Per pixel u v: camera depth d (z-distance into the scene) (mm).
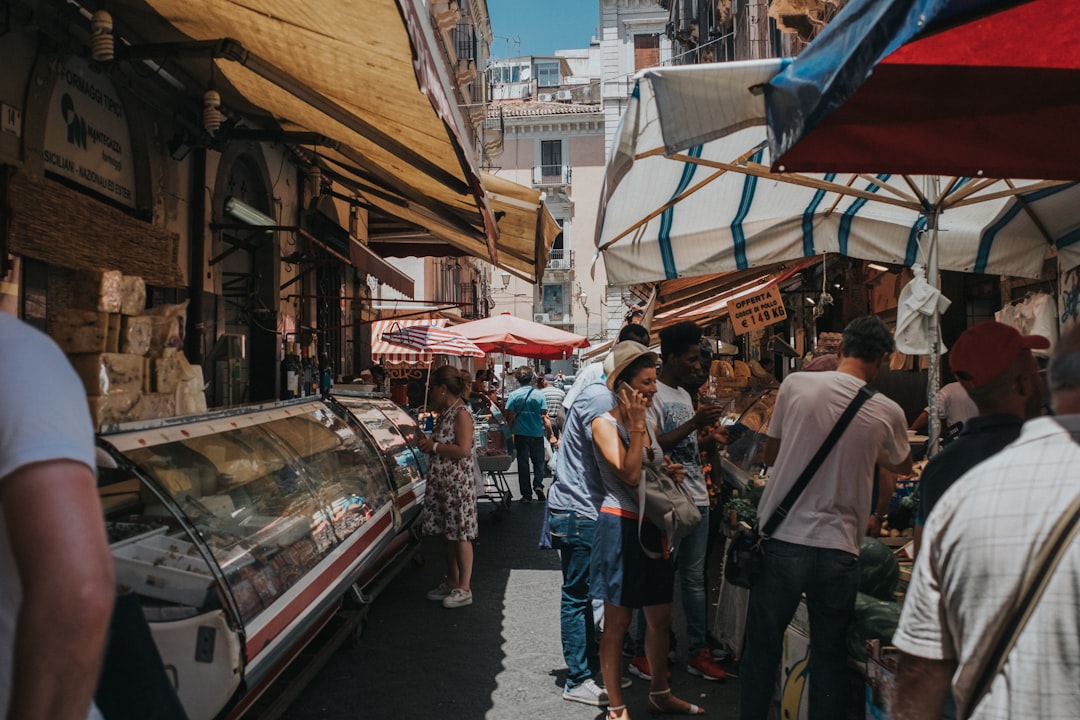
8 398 1152
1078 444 1559
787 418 3457
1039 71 2891
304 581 3865
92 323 3941
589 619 4691
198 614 2943
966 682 1587
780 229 5918
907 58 2732
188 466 3492
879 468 4070
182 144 7078
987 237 5723
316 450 5184
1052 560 1486
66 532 1105
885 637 3205
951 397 6426
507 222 8547
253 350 9398
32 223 4809
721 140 4586
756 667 3385
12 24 4852
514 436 12086
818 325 12617
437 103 3809
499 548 8641
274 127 7898
